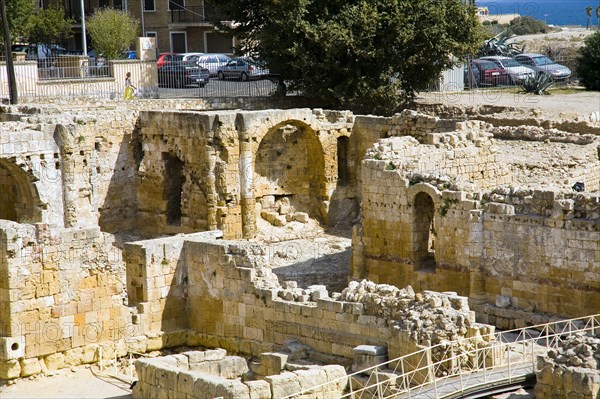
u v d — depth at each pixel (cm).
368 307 4925
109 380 5178
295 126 8069
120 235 7919
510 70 11150
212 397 4319
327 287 6656
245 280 5409
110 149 7912
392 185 6112
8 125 7169
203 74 10825
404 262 6106
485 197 5669
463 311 4656
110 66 9831
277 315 5266
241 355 5419
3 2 8744
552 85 10994
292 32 8919
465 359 4522
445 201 5766
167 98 9319
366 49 8781
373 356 4722
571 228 5266
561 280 5328
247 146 7681
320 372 4412
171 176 7956
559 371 3916
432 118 7569
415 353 4378
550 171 7325
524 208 5488
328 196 8088
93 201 7494
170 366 4597
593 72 10806
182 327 5675
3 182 7388
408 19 8825
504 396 4206
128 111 7988
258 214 8012
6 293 5078
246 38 9462
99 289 5353
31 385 5109
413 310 4722
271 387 4294
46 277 5178
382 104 8981
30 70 9400
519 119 8750
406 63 8912
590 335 4356
